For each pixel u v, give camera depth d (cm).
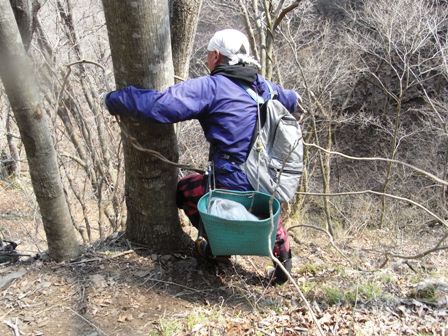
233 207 265
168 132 298
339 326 258
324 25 1167
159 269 304
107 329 252
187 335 247
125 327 254
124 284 288
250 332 249
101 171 430
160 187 306
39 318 260
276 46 938
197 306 275
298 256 410
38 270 298
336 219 892
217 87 269
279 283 310
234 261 338
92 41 473
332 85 1063
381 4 1133
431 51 1152
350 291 295
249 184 275
